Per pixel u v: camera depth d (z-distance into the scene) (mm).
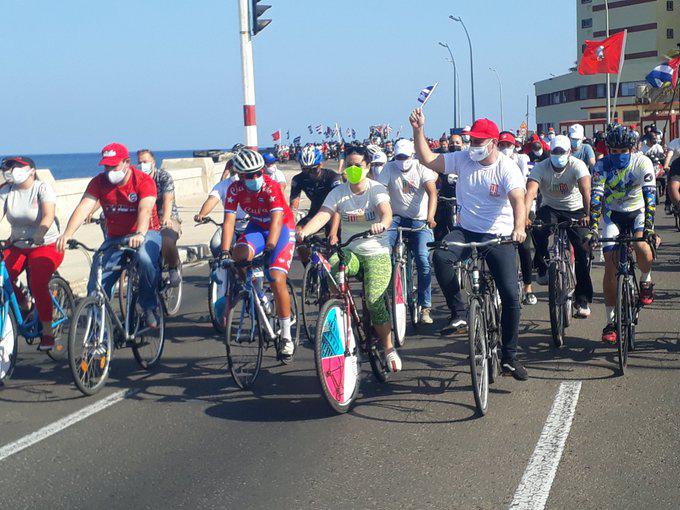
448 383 6715
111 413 6184
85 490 4699
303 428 5707
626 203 7570
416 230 8383
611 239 7043
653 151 21016
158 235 7477
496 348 6477
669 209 17062
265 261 6816
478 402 5746
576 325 8719
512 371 6527
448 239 6625
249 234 7047
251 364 6777
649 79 36625
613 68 33031
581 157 10625
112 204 7211
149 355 7480
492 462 4930
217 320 8844
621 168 7336
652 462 4855
